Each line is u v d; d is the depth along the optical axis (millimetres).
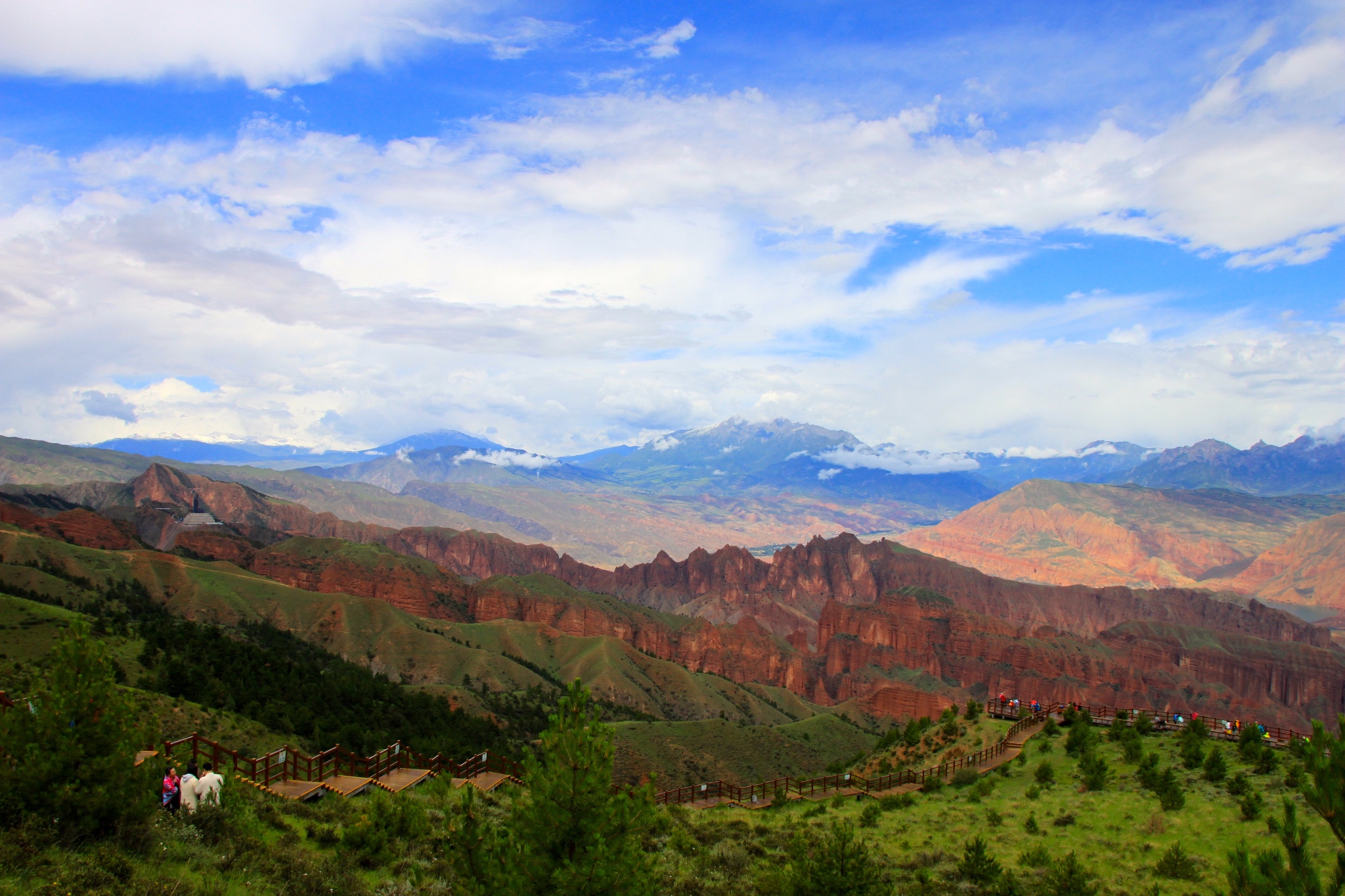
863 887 34094
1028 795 58781
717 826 55031
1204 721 76062
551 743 25953
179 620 172250
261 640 179000
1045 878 40094
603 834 25281
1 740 26203
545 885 24781
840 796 64625
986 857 43969
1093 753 64438
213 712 76938
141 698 71312
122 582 189500
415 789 49781
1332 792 21891
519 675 197375
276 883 27984
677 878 40438
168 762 31453
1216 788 54438
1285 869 22438
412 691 149375
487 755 64438
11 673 68500
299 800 40000
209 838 29391
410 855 35094
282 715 89938
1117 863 44969
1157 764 60281
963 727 81625
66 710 26625
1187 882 41281
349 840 34000
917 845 51188
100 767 26500
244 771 42312
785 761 144875
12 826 25109
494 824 38031
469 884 25547
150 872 25391
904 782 70188
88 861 24406
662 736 139750
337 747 49156
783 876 37406
